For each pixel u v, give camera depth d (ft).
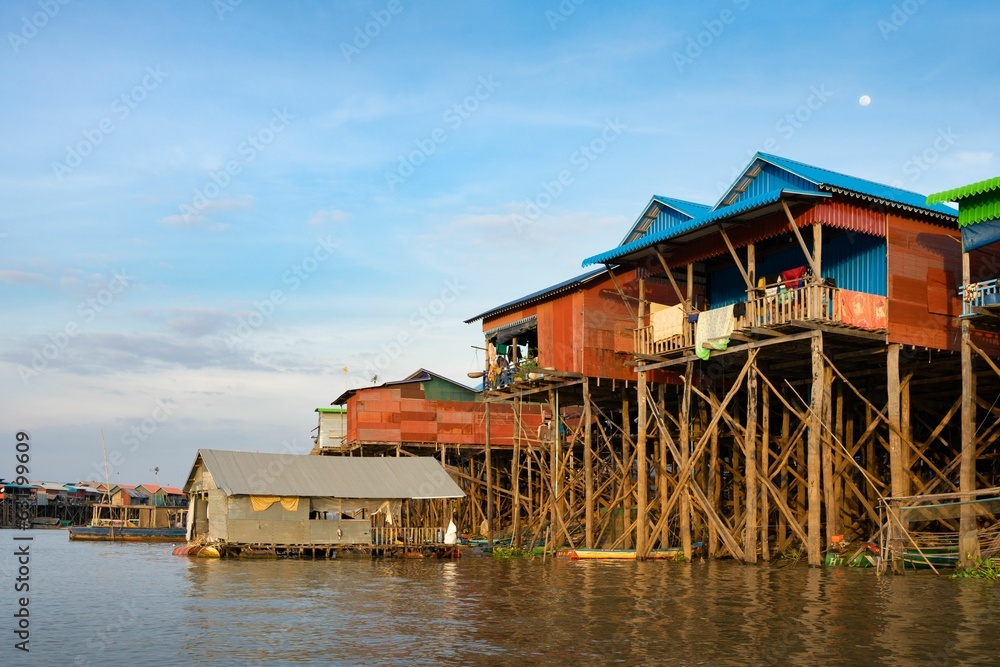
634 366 125.59
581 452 154.51
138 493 353.92
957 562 85.61
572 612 68.54
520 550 136.77
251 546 127.85
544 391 136.05
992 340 100.63
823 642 54.13
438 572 105.60
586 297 125.59
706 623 61.62
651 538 111.65
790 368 111.96
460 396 195.00
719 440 130.62
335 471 138.00
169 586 92.73
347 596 81.71
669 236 105.50
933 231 100.73
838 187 92.94
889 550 89.61
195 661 53.16
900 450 94.12
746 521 101.60
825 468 96.53
